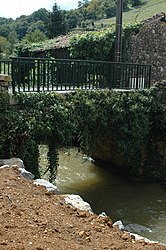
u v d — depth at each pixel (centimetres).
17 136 849
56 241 409
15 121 851
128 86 1290
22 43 2188
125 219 1006
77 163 1462
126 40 1770
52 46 1930
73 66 1084
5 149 847
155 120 1273
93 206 1083
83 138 1059
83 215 505
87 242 421
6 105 855
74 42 1777
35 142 875
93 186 1247
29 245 389
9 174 650
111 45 1744
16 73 942
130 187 1257
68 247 398
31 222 455
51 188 632
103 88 1198
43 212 496
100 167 1431
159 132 1294
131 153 1237
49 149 934
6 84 866
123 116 1162
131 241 446
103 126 1109
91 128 1084
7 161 778
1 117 841
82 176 1332
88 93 1053
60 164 1436
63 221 473
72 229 454
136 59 1822
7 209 486
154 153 1314
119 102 1137
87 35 1756
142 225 973
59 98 949
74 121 970
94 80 1155
